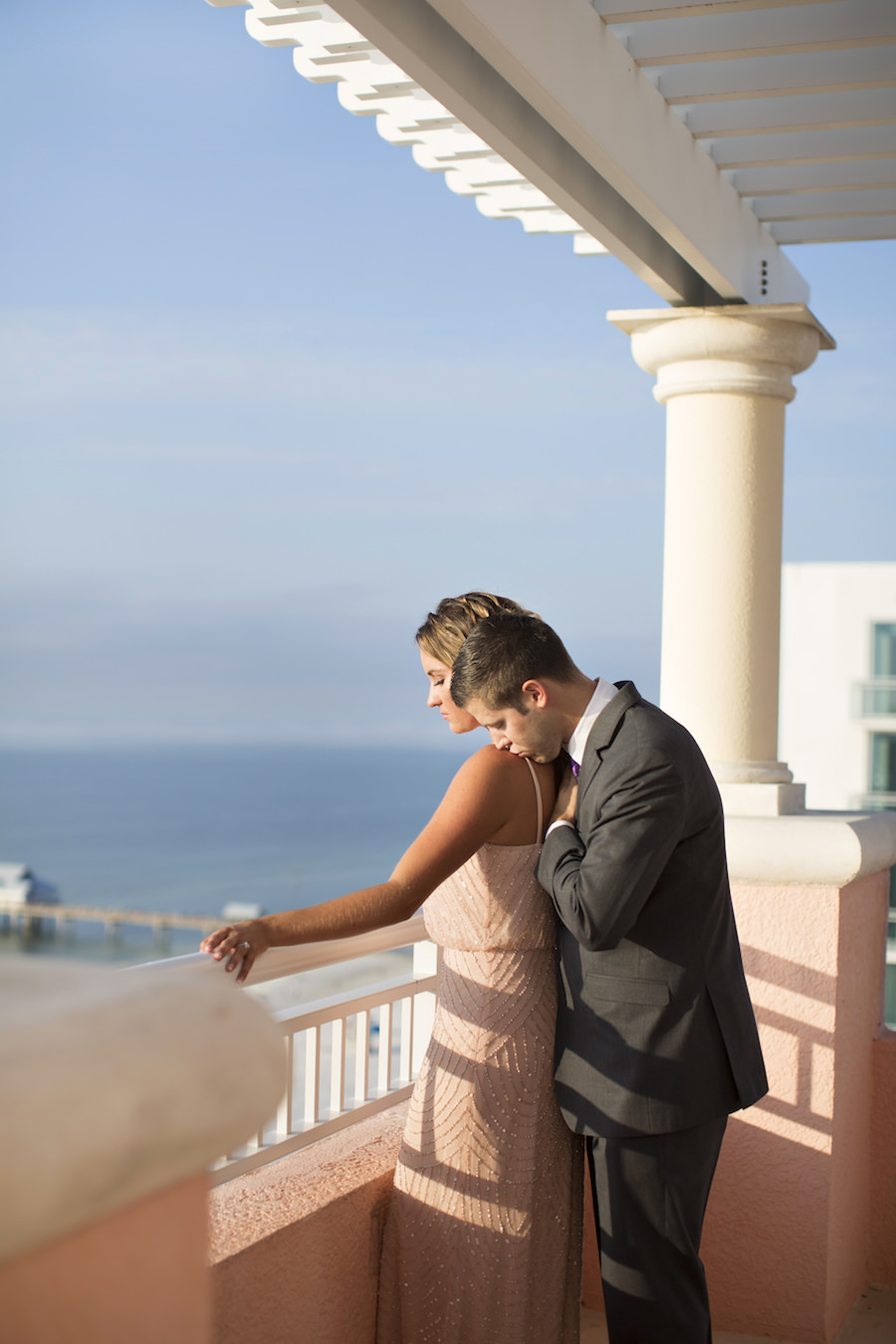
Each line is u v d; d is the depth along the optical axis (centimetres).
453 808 203
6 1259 50
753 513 308
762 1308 278
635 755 191
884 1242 311
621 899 187
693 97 259
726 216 297
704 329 300
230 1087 61
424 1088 217
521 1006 212
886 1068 310
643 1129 198
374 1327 219
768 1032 279
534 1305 214
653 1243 202
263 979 200
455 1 182
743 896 282
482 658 202
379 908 194
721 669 308
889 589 3678
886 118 263
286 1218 191
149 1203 60
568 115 216
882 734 3675
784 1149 277
